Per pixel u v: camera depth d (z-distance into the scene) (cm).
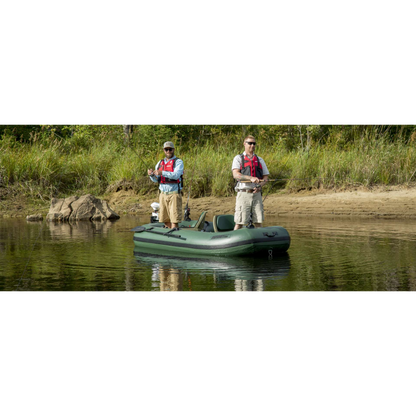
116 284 1900
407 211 4103
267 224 3662
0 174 5134
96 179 5488
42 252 2633
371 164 5000
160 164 2791
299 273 2078
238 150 6066
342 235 3117
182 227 2970
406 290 1772
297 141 6856
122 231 3488
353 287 1822
